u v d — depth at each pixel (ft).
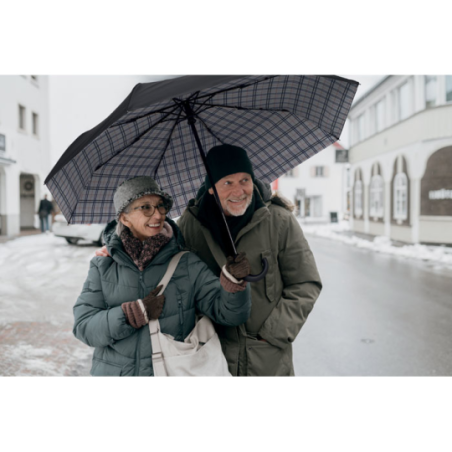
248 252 6.72
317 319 19.84
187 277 6.31
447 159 50.85
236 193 6.48
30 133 73.67
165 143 7.30
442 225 51.42
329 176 134.72
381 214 67.72
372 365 14.12
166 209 6.32
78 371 13.52
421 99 54.54
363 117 77.97
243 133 7.52
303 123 7.19
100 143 6.59
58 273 30.37
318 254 45.24
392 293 25.39
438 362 14.37
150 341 5.96
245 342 6.73
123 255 6.15
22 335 17.22
